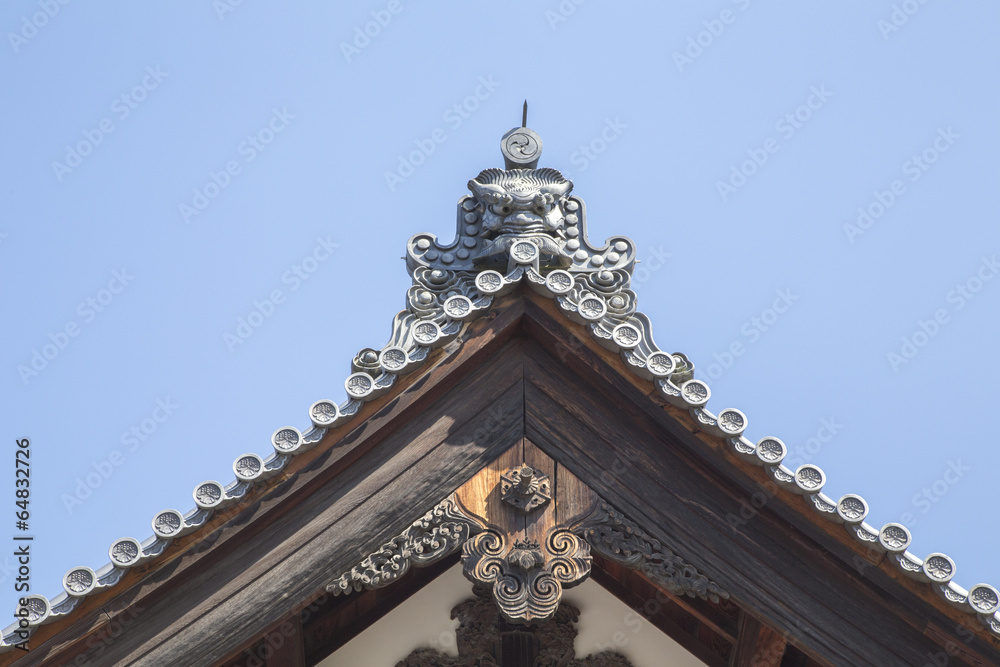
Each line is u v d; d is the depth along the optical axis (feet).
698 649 36.96
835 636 30.63
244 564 30.60
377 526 31.14
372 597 36.78
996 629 29.55
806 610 30.81
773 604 30.81
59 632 29.27
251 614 30.27
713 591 30.78
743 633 34.63
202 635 30.04
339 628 36.76
